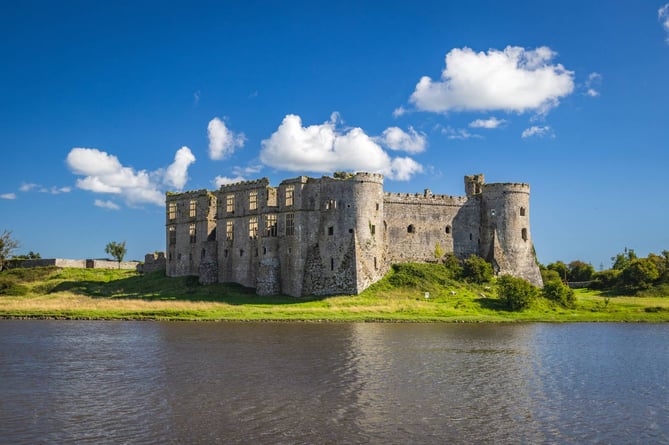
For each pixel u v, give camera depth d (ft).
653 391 124.36
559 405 113.09
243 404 109.70
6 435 93.15
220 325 219.41
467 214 341.62
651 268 353.72
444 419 103.19
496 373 139.74
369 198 304.50
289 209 308.60
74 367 141.90
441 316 244.01
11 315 247.91
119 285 355.15
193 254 353.51
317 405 109.70
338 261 298.15
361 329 209.87
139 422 99.35
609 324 236.22
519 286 265.54
